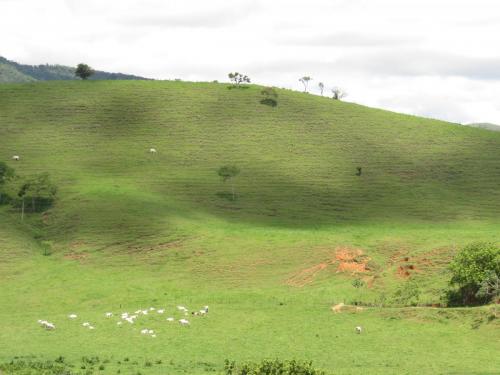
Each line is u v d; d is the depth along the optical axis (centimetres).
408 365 6881
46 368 6166
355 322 8675
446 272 10325
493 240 11819
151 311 9206
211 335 8019
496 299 9050
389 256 11781
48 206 15550
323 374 5041
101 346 7425
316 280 11044
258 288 10906
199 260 12312
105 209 14900
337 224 14888
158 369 6384
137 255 12769
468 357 7219
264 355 7194
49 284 11412
